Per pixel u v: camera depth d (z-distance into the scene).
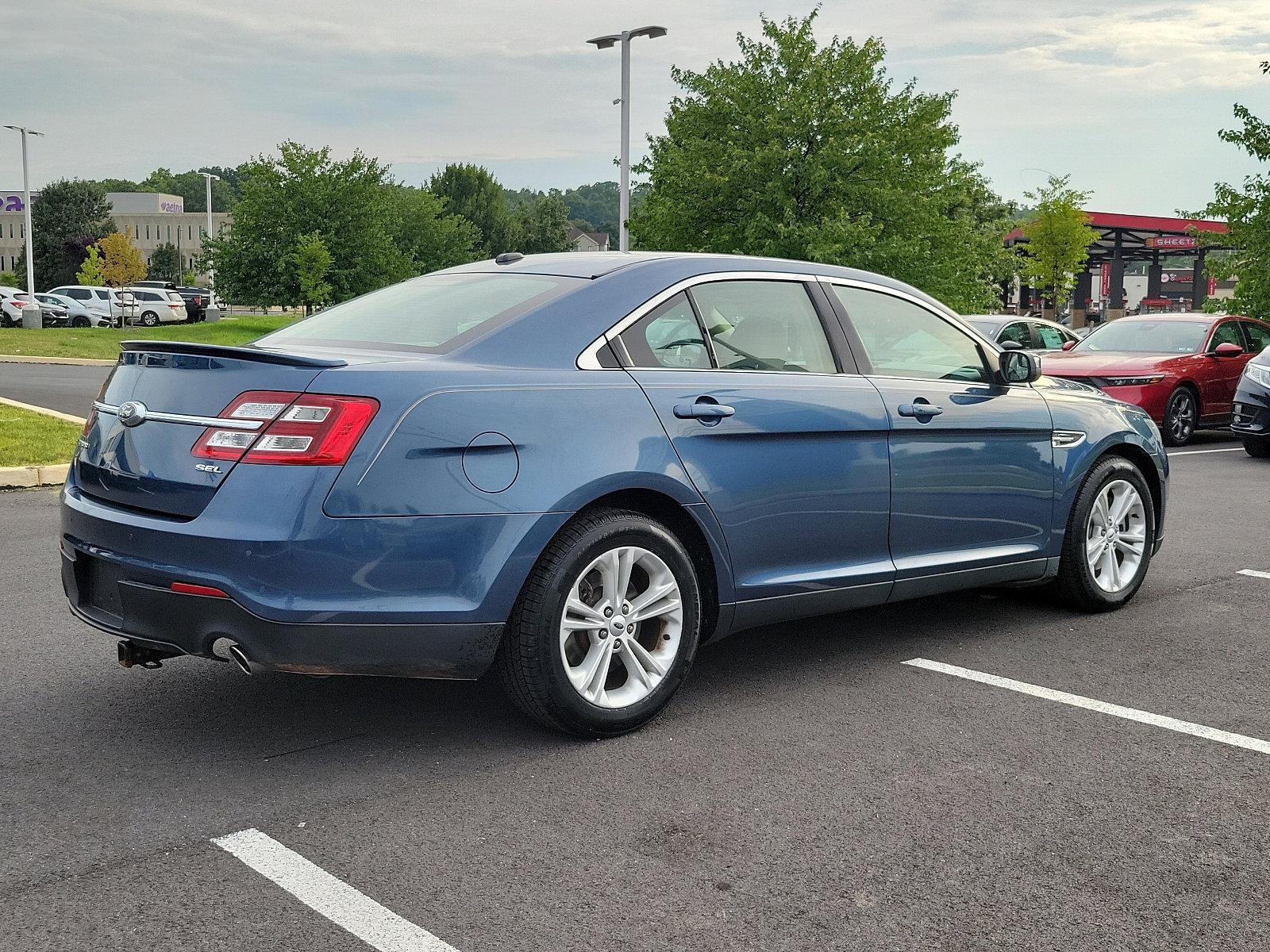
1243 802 3.41
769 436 4.14
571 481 3.63
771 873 2.93
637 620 3.87
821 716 4.12
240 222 38.94
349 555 3.33
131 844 3.06
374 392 3.39
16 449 9.95
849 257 24.42
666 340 4.05
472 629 3.50
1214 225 49.56
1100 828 3.22
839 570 4.43
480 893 2.81
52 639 4.96
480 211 91.94
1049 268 42.66
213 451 3.38
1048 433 5.22
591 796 3.40
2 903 2.74
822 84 24.81
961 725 4.04
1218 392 14.08
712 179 24.72
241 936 2.60
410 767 3.61
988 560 5.00
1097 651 4.97
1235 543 7.39
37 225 100.81
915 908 2.77
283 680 4.48
